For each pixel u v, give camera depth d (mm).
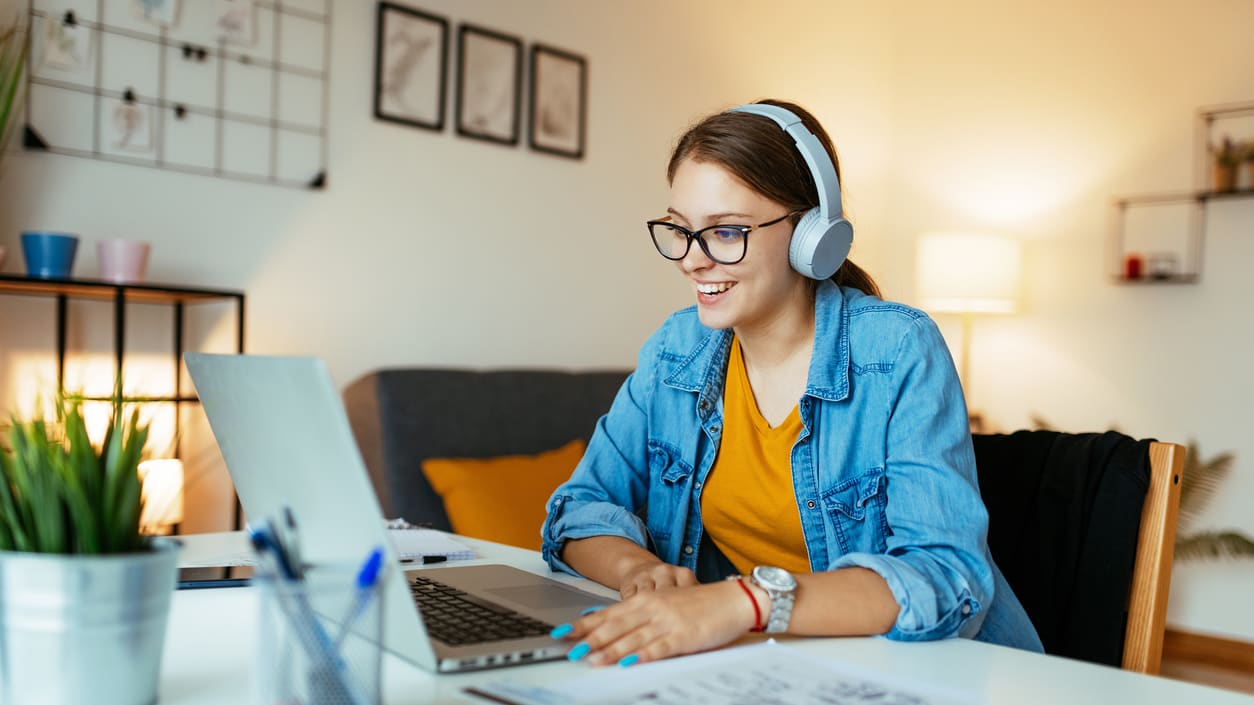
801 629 878
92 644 640
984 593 969
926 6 4711
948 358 1160
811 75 4457
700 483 1286
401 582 720
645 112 3834
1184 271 3875
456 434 2865
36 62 2426
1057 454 1238
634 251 3809
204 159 2703
